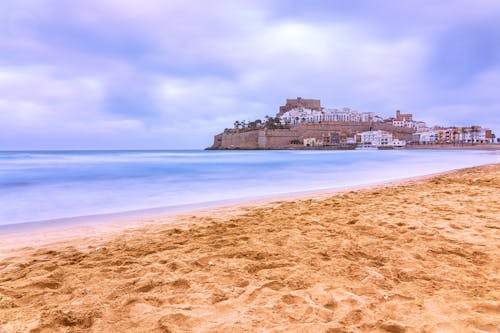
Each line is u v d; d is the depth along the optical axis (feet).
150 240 17.85
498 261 13.17
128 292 10.66
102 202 34.32
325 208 26.18
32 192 42.52
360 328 8.21
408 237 16.97
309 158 158.51
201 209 28.68
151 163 122.62
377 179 55.93
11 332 8.00
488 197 28.68
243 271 12.60
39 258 15.07
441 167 85.20
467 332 7.95
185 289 10.98
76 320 8.69
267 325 8.38
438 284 11.08
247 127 644.27
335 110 595.88
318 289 10.71
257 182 53.83
